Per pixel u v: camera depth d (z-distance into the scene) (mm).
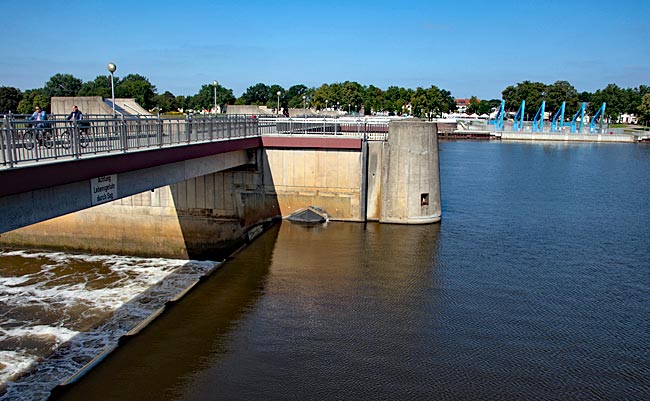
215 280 23141
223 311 19812
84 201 17641
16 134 16312
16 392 16844
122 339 17562
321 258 26219
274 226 32219
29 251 33031
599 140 121438
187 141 24531
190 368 15688
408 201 32594
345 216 33469
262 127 36969
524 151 92875
